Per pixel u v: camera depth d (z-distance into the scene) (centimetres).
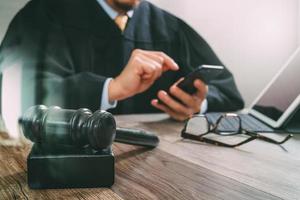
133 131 79
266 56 282
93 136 56
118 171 66
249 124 119
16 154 78
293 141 96
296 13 286
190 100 132
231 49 271
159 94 131
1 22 205
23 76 182
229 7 265
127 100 219
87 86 157
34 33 204
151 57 154
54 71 187
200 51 250
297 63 134
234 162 73
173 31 246
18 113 186
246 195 53
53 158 55
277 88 135
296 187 57
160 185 57
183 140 95
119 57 220
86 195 53
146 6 237
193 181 60
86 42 214
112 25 219
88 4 214
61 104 157
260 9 275
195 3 254
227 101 186
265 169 68
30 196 52
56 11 210
